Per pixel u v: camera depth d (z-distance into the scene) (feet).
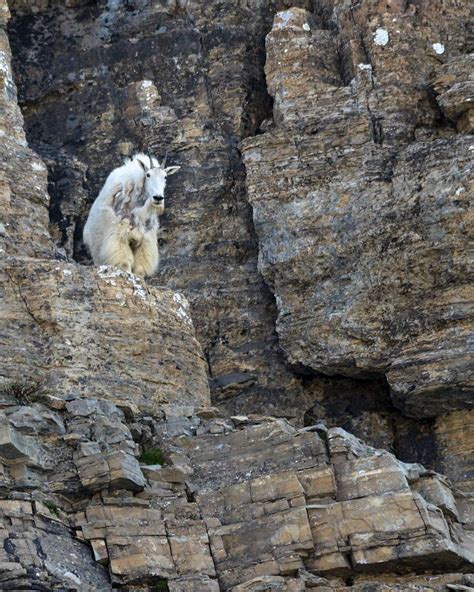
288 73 226.17
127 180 207.21
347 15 228.84
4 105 217.36
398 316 207.51
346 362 208.85
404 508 173.37
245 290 221.25
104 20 239.09
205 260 223.51
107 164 230.07
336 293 211.61
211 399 214.28
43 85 235.40
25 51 237.66
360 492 176.76
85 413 183.11
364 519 173.47
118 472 174.50
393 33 224.74
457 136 212.84
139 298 198.18
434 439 207.00
